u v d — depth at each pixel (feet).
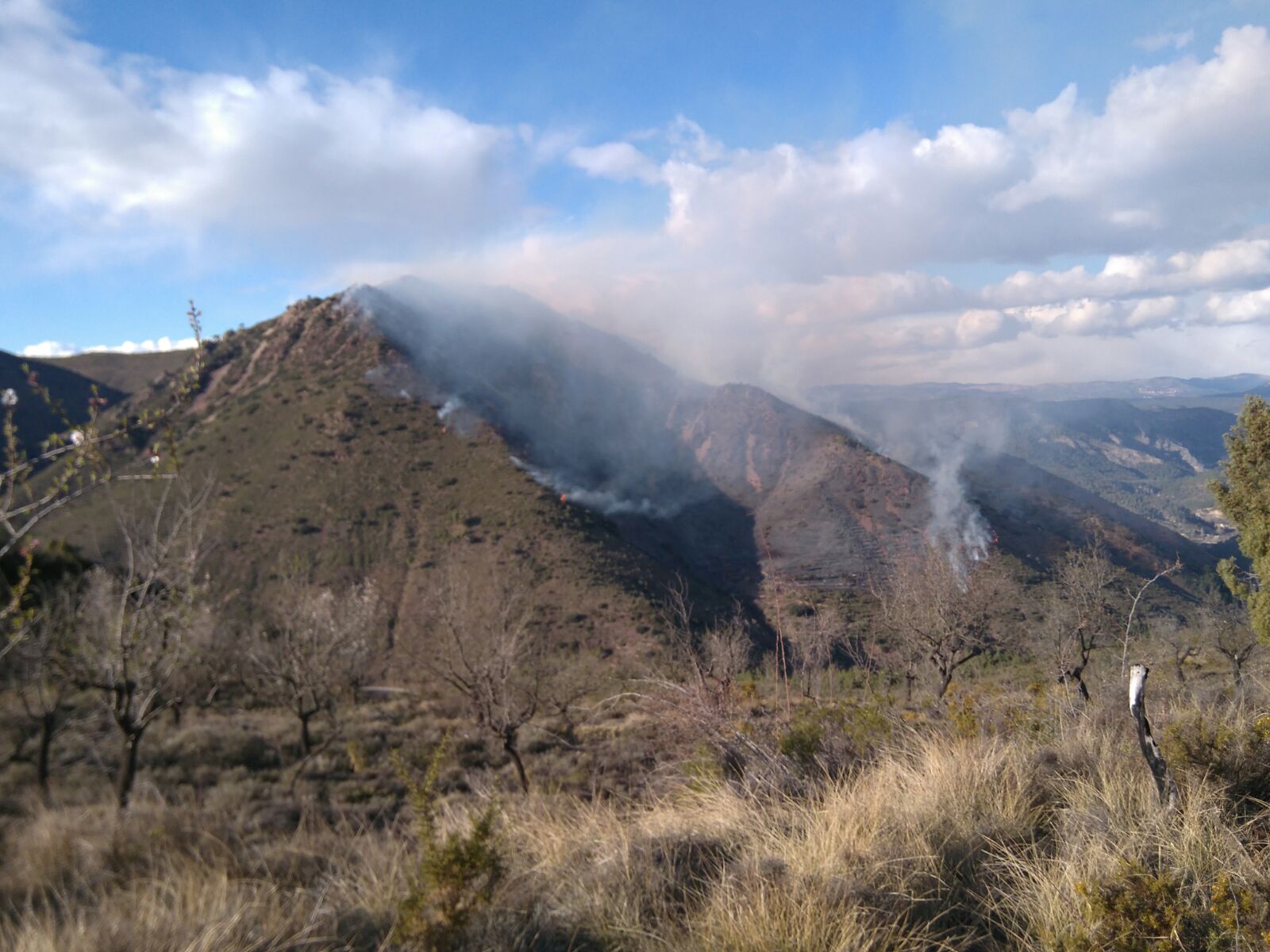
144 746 49.85
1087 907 9.51
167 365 425.69
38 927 11.54
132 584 25.16
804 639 29.45
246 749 53.31
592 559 216.13
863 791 14.48
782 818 14.30
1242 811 12.30
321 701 60.90
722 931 9.96
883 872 11.16
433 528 236.22
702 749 18.94
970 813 12.94
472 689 45.06
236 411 315.99
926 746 17.04
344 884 13.15
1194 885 9.62
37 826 17.72
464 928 10.61
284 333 393.70
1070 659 45.34
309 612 63.57
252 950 10.59
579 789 20.47
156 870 14.42
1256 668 30.01
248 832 20.39
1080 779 13.84
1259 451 32.17
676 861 12.80
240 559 204.85
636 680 23.84
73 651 25.79
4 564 15.69
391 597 194.49
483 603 50.93
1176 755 13.25
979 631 58.29
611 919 10.88
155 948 10.59
